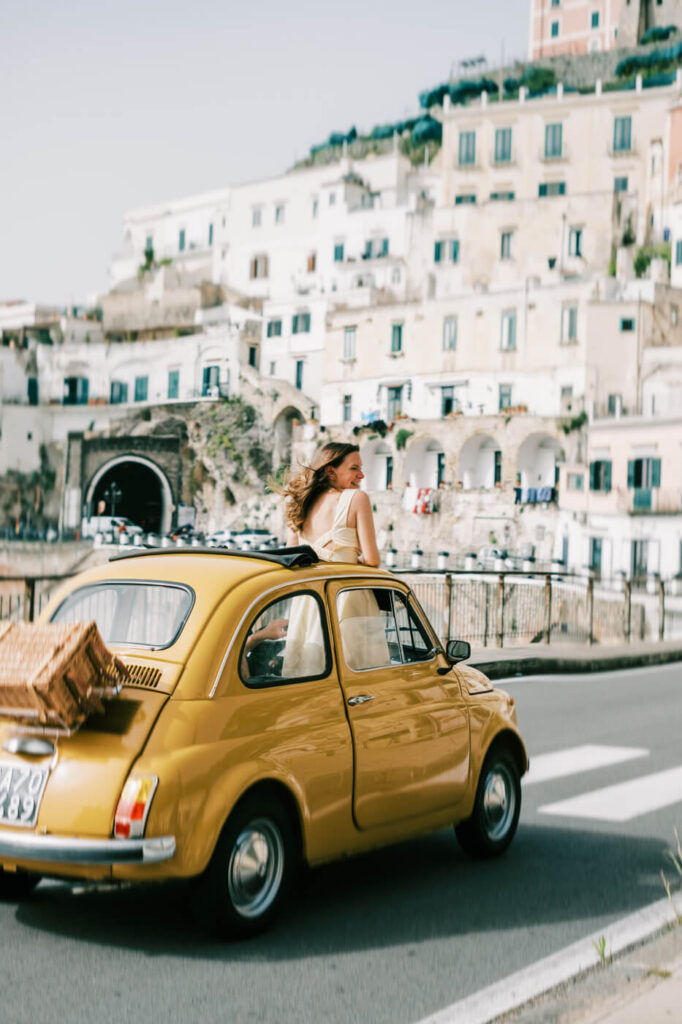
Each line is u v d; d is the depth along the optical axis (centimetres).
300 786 512
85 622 475
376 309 7056
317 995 449
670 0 10044
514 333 6488
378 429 6688
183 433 8094
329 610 563
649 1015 420
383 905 575
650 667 2045
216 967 475
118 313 9075
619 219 7162
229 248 9294
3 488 8438
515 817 694
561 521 5697
